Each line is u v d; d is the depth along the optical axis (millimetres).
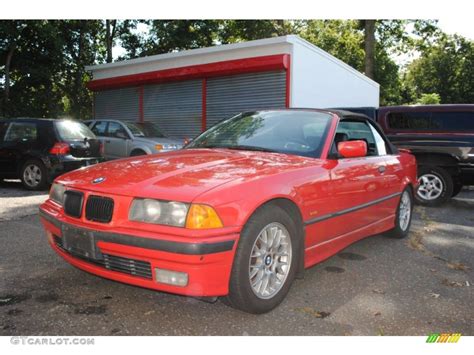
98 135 12211
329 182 3537
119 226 2756
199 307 3086
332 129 3953
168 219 2643
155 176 2979
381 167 4520
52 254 4223
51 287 3381
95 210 2887
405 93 48781
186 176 2941
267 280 3004
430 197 7941
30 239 4777
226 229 2641
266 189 2920
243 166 3215
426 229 5984
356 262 4316
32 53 18703
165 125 15891
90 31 22156
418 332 2826
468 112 7723
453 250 4891
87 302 3119
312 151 3752
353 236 4082
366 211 4238
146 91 16375
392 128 8258
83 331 2699
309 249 3404
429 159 7930
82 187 3033
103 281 3521
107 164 3553
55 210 3242
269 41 12477
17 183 9938
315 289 3523
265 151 3830
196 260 2549
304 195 3244
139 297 3225
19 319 2832
